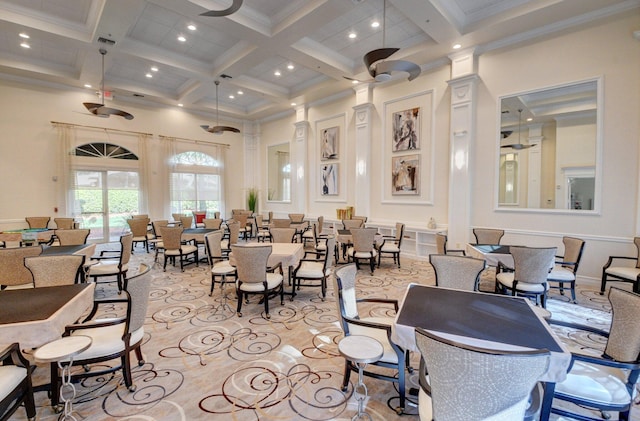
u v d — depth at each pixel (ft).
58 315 6.23
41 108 25.08
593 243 15.55
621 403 5.33
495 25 16.51
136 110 29.84
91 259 15.76
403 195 23.62
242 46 20.97
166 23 18.52
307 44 20.31
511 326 5.90
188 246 20.75
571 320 11.54
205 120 34.58
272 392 7.56
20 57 22.43
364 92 25.39
